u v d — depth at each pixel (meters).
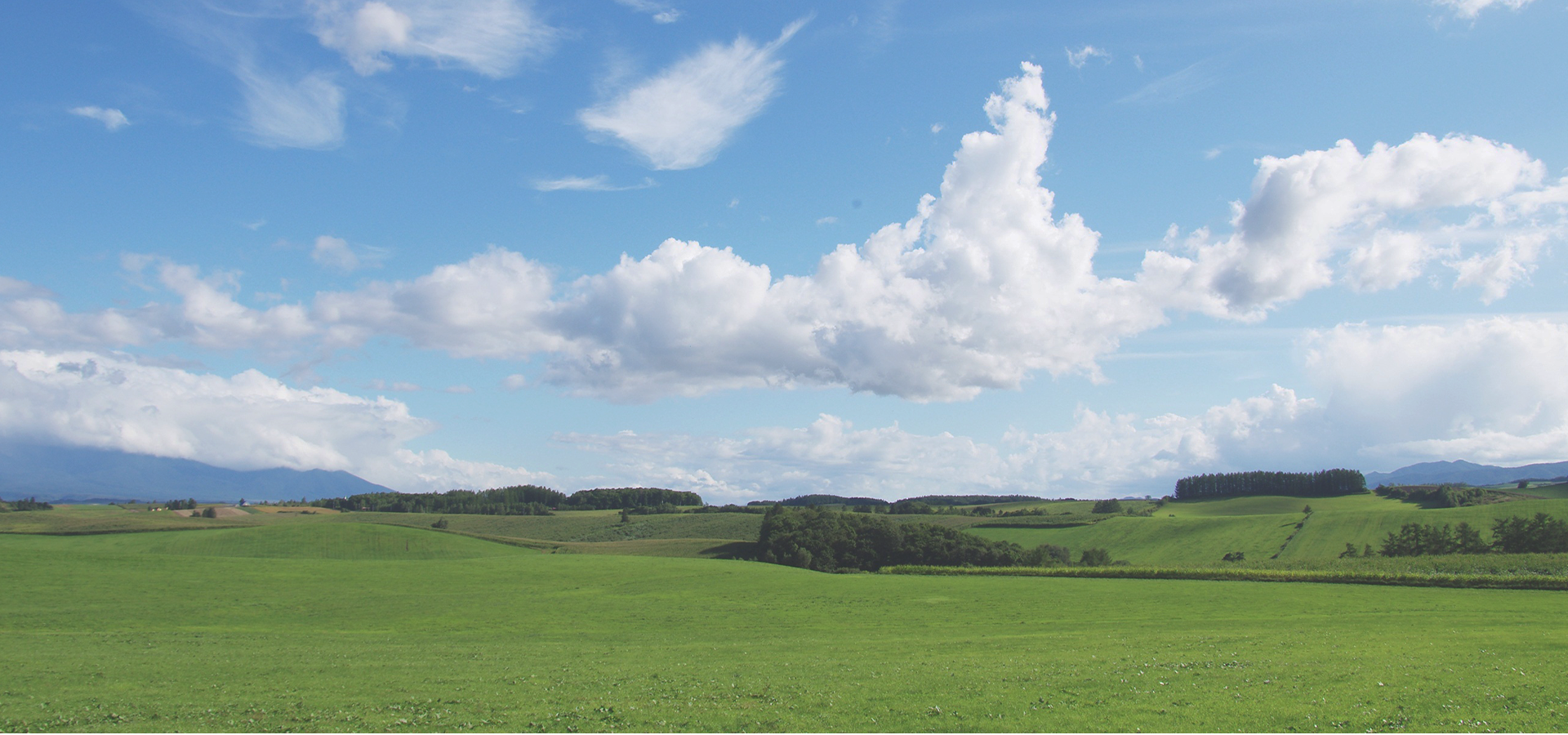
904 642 41.50
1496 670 27.39
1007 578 78.69
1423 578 63.69
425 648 41.38
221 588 68.19
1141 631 43.84
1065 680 27.72
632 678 30.20
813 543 125.00
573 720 23.19
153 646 41.06
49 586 64.62
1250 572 71.75
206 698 26.62
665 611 59.25
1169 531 147.75
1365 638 36.94
